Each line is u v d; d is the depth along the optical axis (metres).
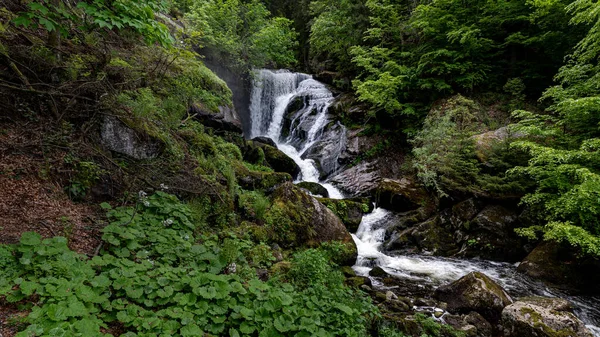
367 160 12.34
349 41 16.28
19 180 3.66
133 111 5.33
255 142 11.38
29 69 4.28
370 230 8.80
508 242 7.57
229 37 13.73
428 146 9.86
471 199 8.42
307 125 15.14
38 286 2.52
